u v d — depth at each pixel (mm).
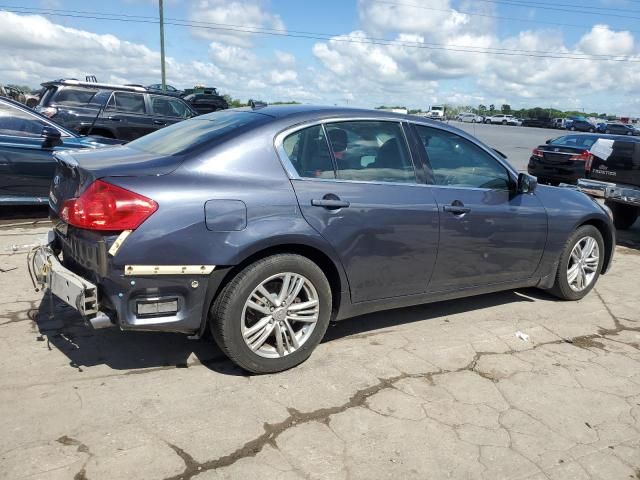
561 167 14148
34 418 2898
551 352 4164
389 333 4316
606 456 2934
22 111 7219
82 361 3545
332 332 4273
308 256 3605
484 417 3213
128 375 3410
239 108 4113
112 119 11406
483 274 4445
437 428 3068
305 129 3609
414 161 4035
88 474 2506
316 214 3457
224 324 3266
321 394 3332
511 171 4578
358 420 3088
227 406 3133
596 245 5285
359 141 3818
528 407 3359
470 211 4188
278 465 2666
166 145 3564
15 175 7027
